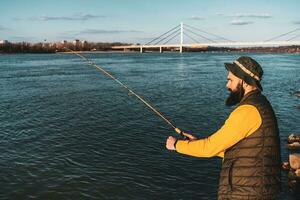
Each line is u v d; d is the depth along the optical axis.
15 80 39.34
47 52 149.88
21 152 13.38
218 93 29.44
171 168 11.77
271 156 3.00
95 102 24.33
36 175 11.20
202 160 12.45
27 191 10.16
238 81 3.21
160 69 58.81
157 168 11.77
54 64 73.75
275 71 56.00
